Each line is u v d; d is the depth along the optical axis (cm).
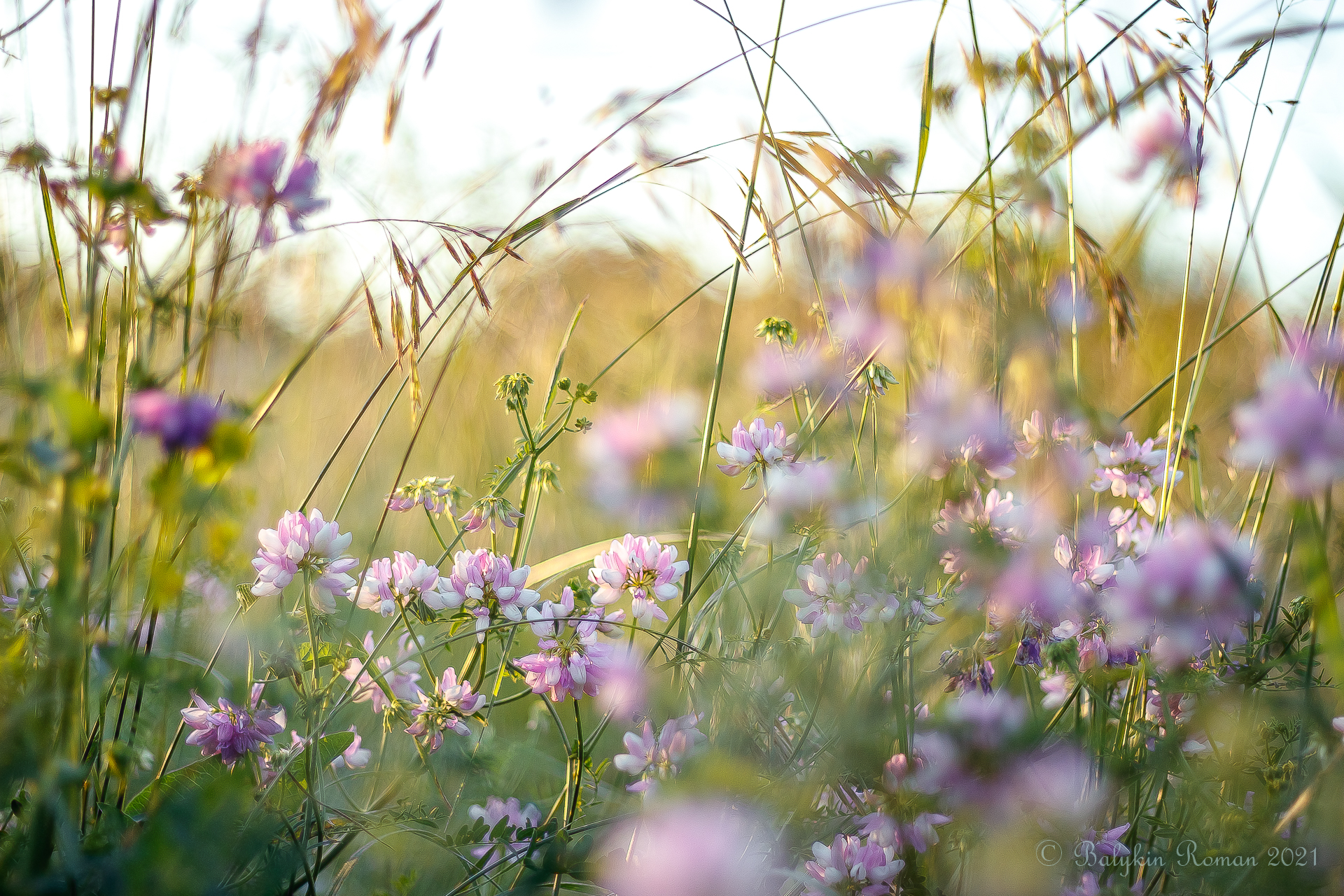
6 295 102
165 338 99
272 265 104
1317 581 96
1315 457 95
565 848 100
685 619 107
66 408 93
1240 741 103
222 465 94
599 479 110
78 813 100
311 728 102
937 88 107
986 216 104
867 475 108
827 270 107
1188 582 103
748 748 104
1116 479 110
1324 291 104
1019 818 102
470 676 109
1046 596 103
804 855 102
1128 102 106
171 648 102
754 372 111
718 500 110
